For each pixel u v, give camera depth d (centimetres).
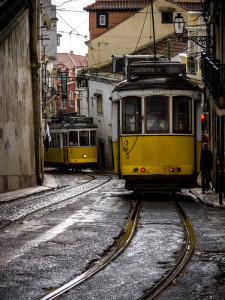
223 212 1535
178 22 2645
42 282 763
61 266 859
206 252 962
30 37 2842
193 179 1897
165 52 4694
